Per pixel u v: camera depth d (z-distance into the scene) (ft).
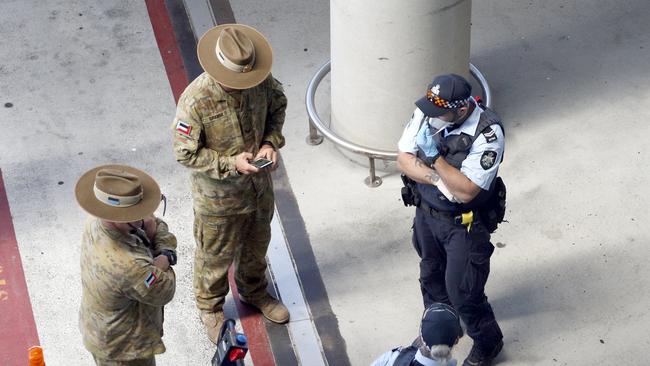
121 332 59.11
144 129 89.20
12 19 100.01
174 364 71.20
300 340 72.28
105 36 98.48
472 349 68.49
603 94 90.17
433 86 58.95
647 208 79.87
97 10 101.35
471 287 63.98
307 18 100.17
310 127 86.89
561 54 94.48
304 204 82.38
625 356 69.41
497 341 67.51
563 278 74.95
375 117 80.74
